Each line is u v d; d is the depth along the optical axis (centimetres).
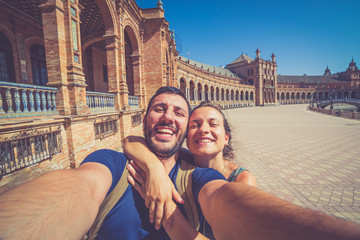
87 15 877
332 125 1641
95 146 584
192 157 130
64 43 488
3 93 359
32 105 403
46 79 1022
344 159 673
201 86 3925
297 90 8394
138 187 90
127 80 1155
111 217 86
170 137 99
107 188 82
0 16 764
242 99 6325
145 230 85
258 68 6706
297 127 1520
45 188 51
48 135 422
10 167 336
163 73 1243
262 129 1407
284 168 577
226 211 52
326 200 385
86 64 1268
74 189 58
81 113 516
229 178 136
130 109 907
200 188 86
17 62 843
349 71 9019
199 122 135
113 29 765
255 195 49
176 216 81
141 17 1105
